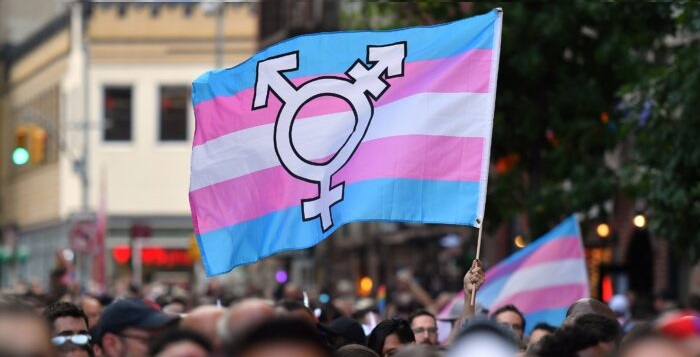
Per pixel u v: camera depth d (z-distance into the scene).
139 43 79.12
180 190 78.31
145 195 78.38
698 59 20.61
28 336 7.75
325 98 15.15
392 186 14.69
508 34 25.42
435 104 14.76
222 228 15.55
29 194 92.50
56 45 84.75
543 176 28.16
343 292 36.03
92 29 79.44
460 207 14.59
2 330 7.72
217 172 15.53
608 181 26.84
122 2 79.44
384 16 27.73
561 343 10.59
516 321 17.31
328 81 15.13
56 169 84.12
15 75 96.88
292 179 15.20
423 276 48.34
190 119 78.88
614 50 25.55
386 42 14.99
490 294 21.14
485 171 14.60
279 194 15.28
